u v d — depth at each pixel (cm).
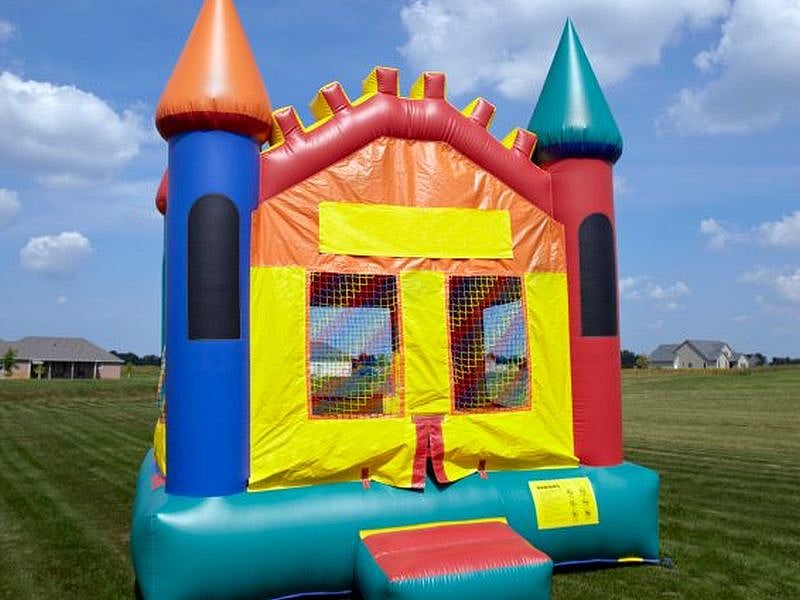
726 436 1625
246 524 484
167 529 469
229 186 519
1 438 1600
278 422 523
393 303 565
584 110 615
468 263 586
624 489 580
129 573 596
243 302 520
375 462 539
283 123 554
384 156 578
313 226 550
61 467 1173
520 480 570
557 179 625
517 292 598
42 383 4194
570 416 604
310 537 496
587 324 609
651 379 4900
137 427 1861
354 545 507
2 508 856
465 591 443
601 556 579
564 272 617
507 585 452
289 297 536
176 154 526
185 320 509
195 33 534
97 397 3325
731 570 580
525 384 590
